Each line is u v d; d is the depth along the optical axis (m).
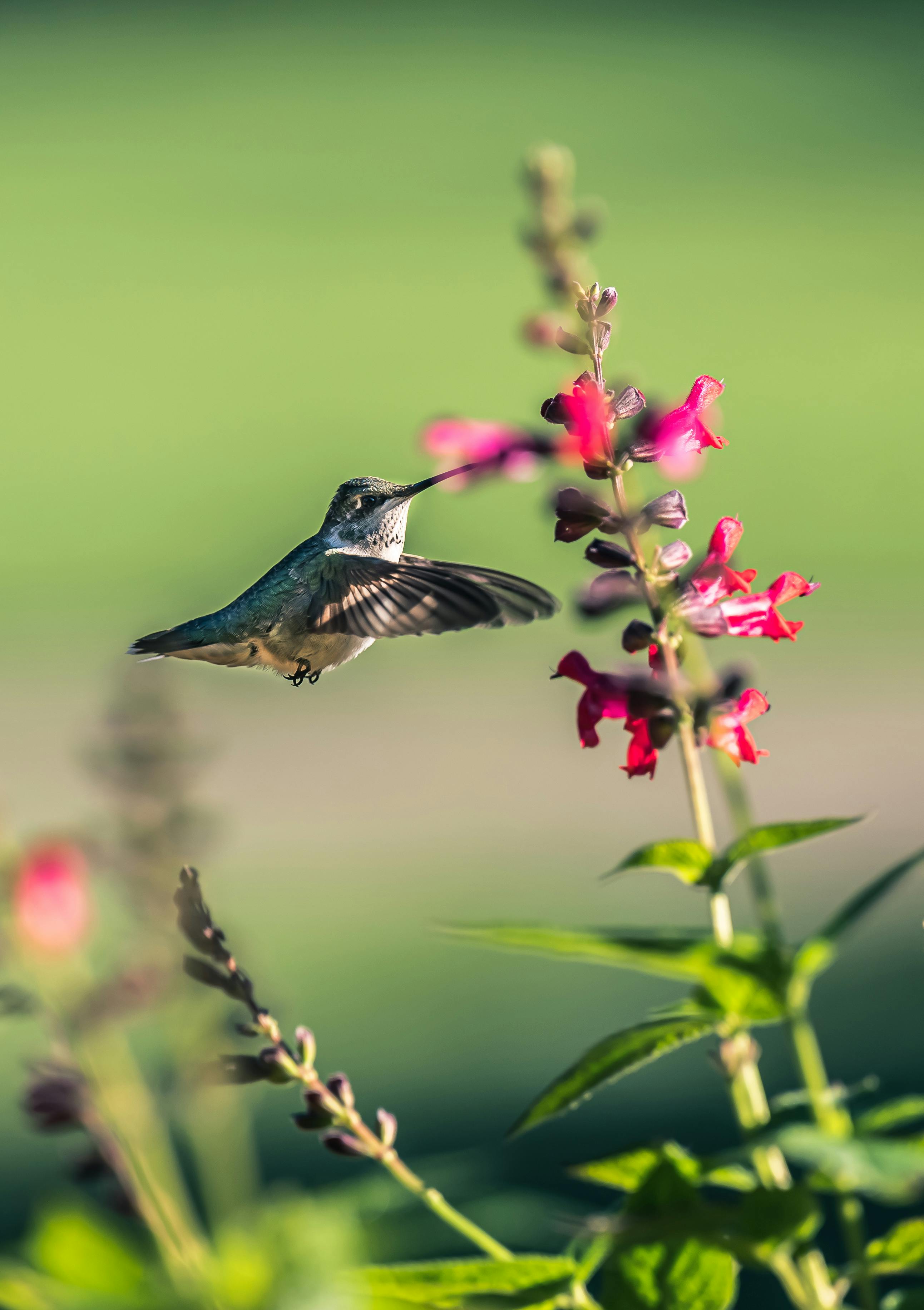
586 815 16.75
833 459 35.91
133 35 130.50
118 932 4.72
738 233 66.62
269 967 12.40
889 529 29.86
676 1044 3.61
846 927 3.67
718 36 113.62
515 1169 8.37
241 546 31.77
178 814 4.86
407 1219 3.87
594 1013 11.25
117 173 94.38
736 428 39.72
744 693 4.14
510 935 3.56
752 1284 6.42
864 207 69.81
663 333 51.38
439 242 73.19
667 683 4.02
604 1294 3.56
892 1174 2.94
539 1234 4.90
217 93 113.31
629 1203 3.33
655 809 16.80
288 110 108.00
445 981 12.01
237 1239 3.63
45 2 139.25
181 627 5.80
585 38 118.19
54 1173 9.00
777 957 3.55
